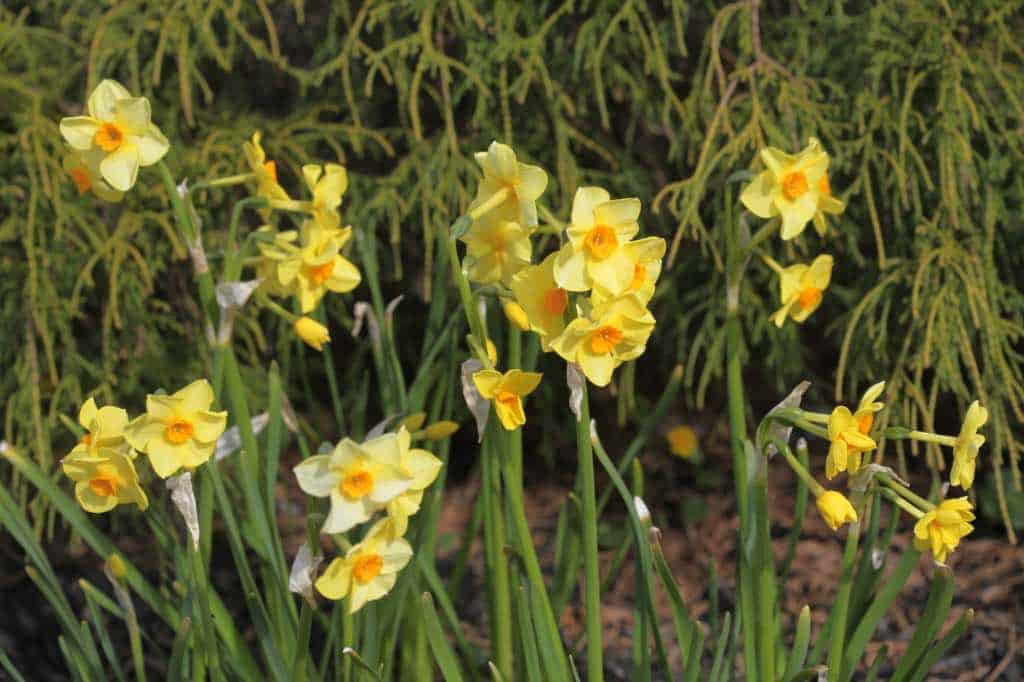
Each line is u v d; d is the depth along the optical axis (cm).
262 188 121
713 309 155
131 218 152
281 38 165
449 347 130
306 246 121
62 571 159
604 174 158
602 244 109
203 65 162
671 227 160
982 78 149
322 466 111
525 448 193
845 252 157
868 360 155
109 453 111
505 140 153
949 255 148
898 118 149
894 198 149
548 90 151
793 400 114
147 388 158
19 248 154
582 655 148
